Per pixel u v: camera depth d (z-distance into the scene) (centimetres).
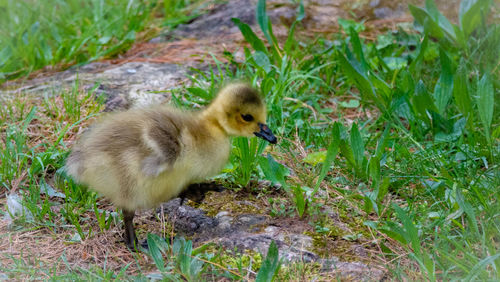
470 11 1416
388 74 1418
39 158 1048
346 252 884
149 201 883
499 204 930
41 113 1286
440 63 1342
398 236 874
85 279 806
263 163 980
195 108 1291
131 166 851
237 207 1004
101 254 895
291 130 1234
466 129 1185
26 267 836
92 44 1659
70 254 891
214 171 934
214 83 1410
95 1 1877
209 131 920
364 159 1052
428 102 1184
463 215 949
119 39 1725
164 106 956
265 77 1342
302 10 1489
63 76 1516
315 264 851
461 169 1069
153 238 884
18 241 916
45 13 1864
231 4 1936
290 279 812
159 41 1755
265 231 934
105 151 863
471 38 1483
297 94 1370
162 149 843
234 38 1738
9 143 1109
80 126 1234
